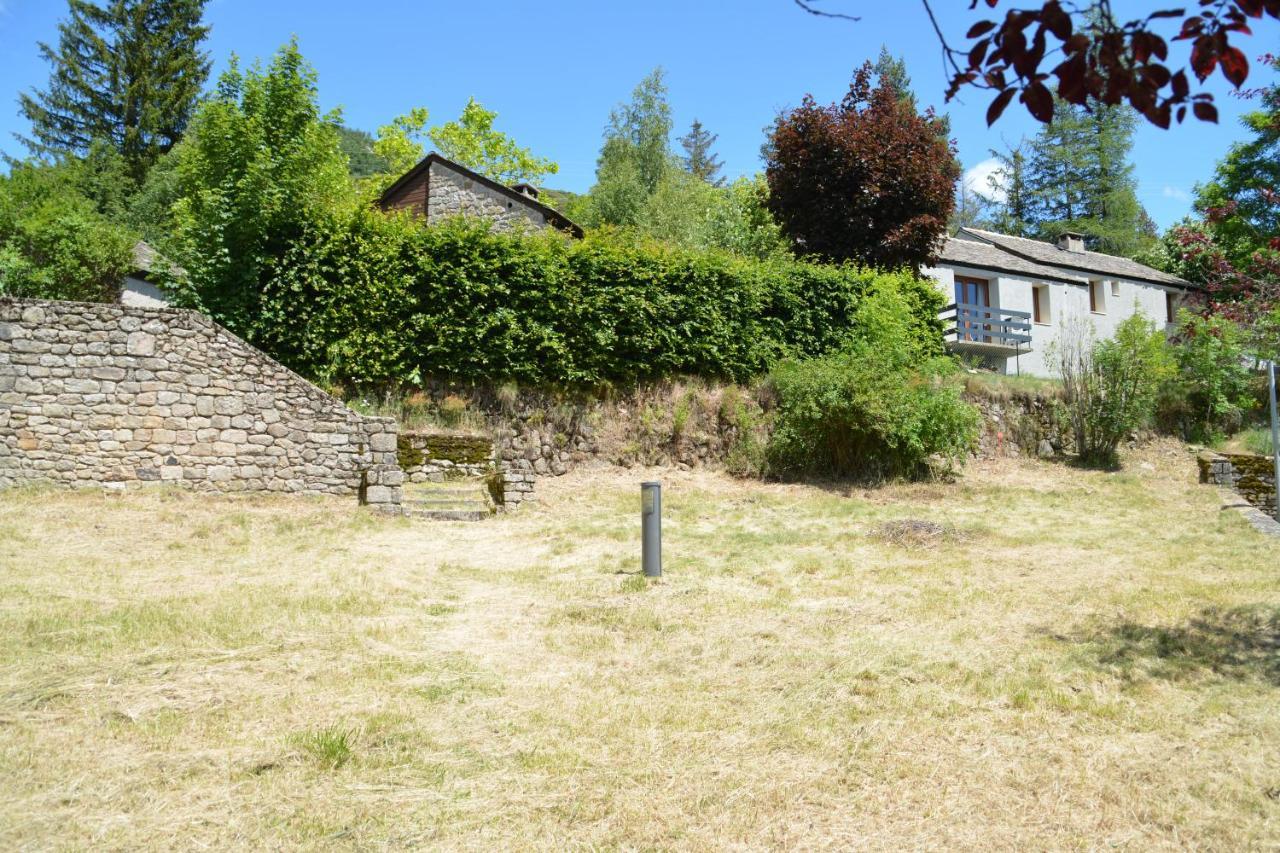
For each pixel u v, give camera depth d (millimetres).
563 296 15203
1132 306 29969
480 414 14352
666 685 5637
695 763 4469
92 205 22234
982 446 17328
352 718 4887
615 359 15555
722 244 27578
